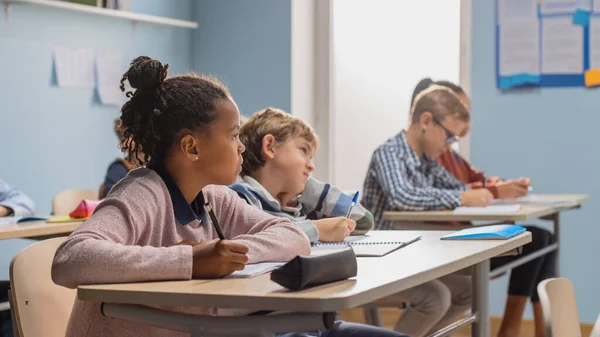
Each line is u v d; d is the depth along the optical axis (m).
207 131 1.41
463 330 4.02
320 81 4.84
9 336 2.56
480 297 1.94
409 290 2.67
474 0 4.39
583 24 4.18
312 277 1.12
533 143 4.30
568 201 3.48
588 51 4.18
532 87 4.29
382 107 4.68
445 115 3.33
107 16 4.31
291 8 4.71
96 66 4.24
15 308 1.55
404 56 4.61
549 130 4.27
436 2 4.51
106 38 4.31
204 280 1.24
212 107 1.41
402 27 4.61
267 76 4.79
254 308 1.09
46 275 1.63
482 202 3.17
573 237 4.22
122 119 1.46
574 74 4.21
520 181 3.56
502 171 4.36
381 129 4.69
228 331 1.15
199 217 1.47
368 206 3.37
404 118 4.62
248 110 4.84
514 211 2.98
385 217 3.11
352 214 2.24
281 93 4.75
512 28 4.32
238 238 1.46
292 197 2.19
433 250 1.63
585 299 4.21
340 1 4.79
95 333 1.30
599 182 4.18
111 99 4.31
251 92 4.83
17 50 3.85
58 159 4.04
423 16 4.55
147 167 1.46
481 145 4.40
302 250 1.49
